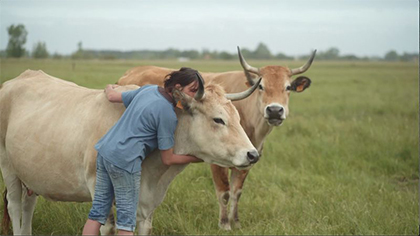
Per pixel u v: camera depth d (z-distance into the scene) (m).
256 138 6.76
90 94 4.54
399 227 5.77
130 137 3.78
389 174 8.57
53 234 5.37
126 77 7.71
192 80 3.98
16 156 4.63
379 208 6.27
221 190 6.20
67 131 4.32
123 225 3.82
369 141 10.23
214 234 5.78
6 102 4.92
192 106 4.00
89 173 4.12
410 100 18.98
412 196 6.90
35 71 5.25
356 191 7.08
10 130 4.71
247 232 5.66
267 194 7.01
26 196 5.06
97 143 3.88
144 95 3.94
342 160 8.93
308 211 6.17
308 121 12.62
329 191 7.01
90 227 3.87
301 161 8.75
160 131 3.83
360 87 26.61
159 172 4.21
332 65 69.69
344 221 5.81
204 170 7.59
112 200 3.97
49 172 4.40
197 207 6.38
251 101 6.73
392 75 39.97
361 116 14.10
